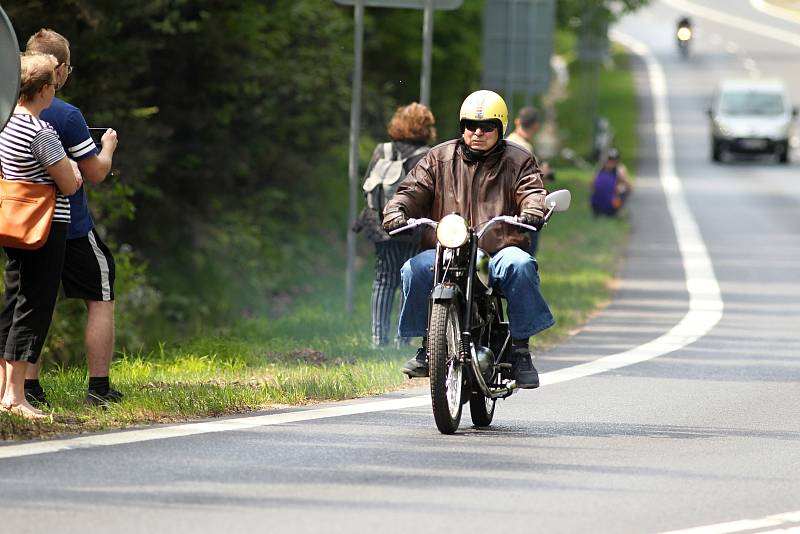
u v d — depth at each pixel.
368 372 37.88
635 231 101.56
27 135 29.23
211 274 84.06
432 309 29.48
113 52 66.44
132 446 27.44
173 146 81.19
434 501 23.55
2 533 21.12
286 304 86.56
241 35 81.62
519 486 24.88
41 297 29.77
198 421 30.48
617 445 29.08
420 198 31.28
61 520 21.88
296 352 43.66
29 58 29.53
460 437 29.55
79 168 30.39
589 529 21.97
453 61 132.50
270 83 87.38
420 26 129.38
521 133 52.47
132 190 64.25
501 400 34.97
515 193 31.03
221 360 42.53
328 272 94.00
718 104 186.12
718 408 34.50
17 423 28.30
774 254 86.00
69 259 31.12
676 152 199.12
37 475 24.80
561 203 30.09
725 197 135.50
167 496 23.50
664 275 74.00
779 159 182.50
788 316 57.50
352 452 27.56
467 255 29.98
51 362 59.28
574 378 39.06
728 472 26.55
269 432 29.38
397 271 44.12
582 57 193.50
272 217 97.00
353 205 55.28
